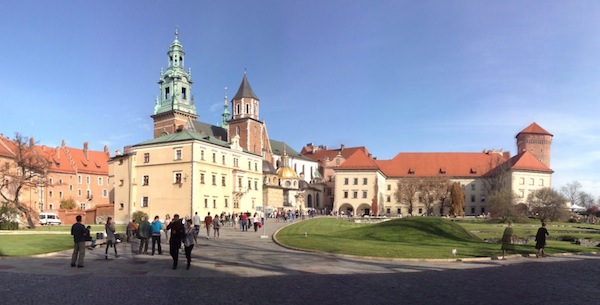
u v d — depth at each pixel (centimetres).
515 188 12425
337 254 2791
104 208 8744
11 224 5272
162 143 8244
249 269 2180
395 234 4094
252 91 13362
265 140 13650
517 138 15438
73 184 12800
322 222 6856
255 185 10075
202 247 3372
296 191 12888
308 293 1559
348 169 12850
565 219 9512
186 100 12988
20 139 6962
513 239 4931
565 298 1520
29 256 2622
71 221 8744
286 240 3806
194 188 7869
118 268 2197
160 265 2320
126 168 8556
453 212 12000
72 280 1819
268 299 1454
